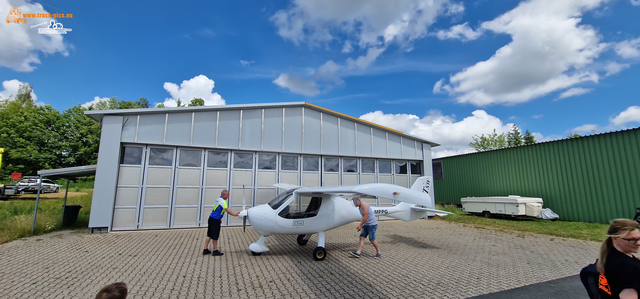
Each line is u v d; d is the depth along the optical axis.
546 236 9.09
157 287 4.29
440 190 19.50
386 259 6.16
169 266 5.38
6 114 36.44
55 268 5.13
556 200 13.06
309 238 7.90
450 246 7.56
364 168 13.04
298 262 5.83
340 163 12.52
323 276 4.96
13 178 21.28
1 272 4.86
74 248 6.68
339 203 6.82
